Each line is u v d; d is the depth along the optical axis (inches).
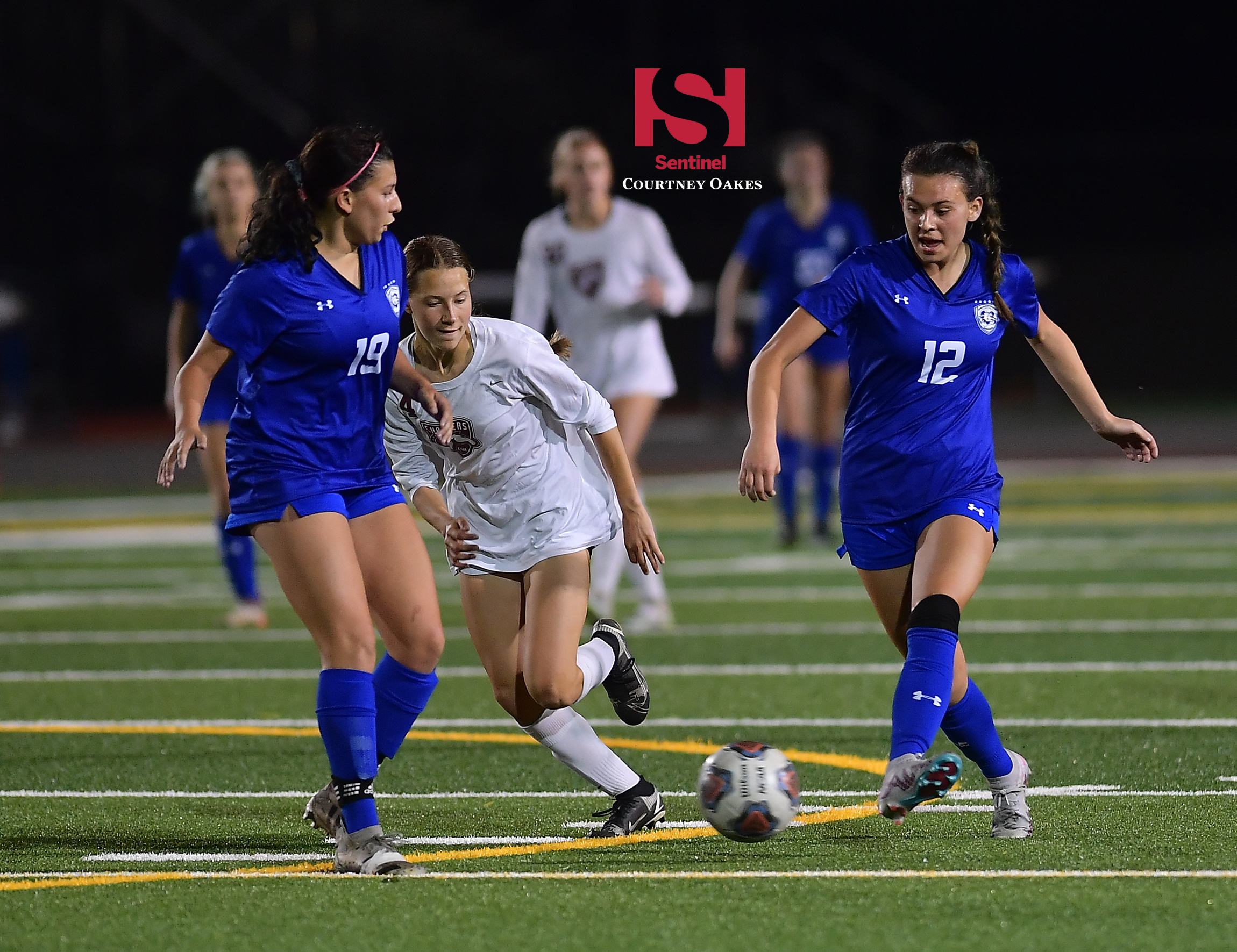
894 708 702.5
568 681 773.9
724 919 623.2
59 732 1085.1
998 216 761.6
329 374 730.8
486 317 803.4
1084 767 931.3
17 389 4611.2
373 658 734.5
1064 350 808.3
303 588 727.1
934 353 754.2
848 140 5403.5
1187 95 5949.8
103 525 2659.9
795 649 1414.9
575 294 1443.2
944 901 644.7
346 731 717.9
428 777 938.1
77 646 1462.8
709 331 5093.5
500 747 1030.4
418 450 809.5
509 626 807.1
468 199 5364.2
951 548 739.4
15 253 5231.3
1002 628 1509.6
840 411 2183.8
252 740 1058.1
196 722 1118.4
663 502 2891.2
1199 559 2023.9
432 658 777.6
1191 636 1441.9
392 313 741.3
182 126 5398.6
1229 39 5895.7
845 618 1593.3
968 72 6008.9
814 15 5969.5
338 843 722.8
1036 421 4864.7
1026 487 3041.3
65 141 5300.2
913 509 761.0
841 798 871.1
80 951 593.6
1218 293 5654.5
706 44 5920.3
